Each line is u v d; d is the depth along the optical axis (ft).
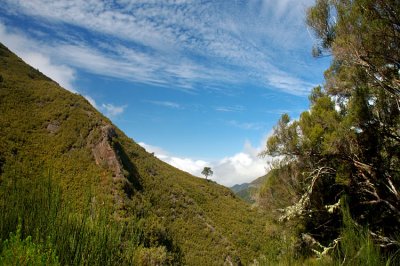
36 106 167.73
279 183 41.11
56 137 148.77
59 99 178.09
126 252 16.35
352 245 9.78
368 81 29.55
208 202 209.46
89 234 15.61
